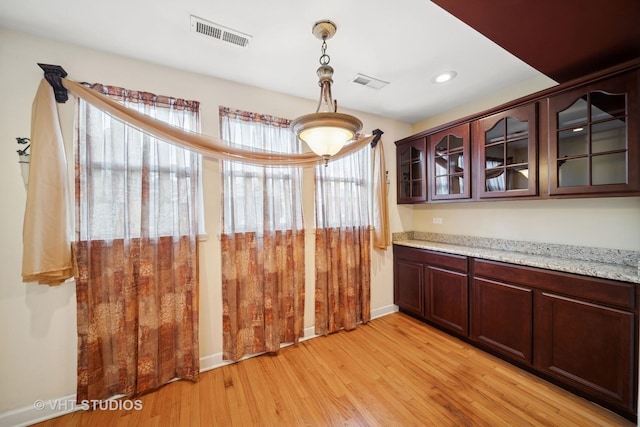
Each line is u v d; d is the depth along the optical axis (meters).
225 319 2.07
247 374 1.95
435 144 2.65
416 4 1.36
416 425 1.47
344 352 2.24
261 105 2.26
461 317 2.33
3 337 1.47
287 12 1.40
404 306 2.96
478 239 2.61
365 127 2.91
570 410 1.54
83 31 1.52
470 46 1.72
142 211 1.75
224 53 1.76
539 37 1.34
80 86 1.55
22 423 1.49
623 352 1.42
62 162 1.54
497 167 2.11
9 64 1.49
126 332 1.70
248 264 2.14
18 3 1.29
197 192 1.98
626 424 1.43
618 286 1.45
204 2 1.32
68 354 1.60
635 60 1.41
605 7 1.12
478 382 1.81
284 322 2.33
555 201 2.07
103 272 1.67
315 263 2.52
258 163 2.10
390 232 3.11
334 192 2.62
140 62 1.82
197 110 1.95
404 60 1.88
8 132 1.48
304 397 1.71
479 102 2.55
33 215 1.45
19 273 1.50
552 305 1.72
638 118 1.43
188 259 1.91
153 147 1.81
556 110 1.75
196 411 1.60
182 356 1.87
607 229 1.81
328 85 1.38
